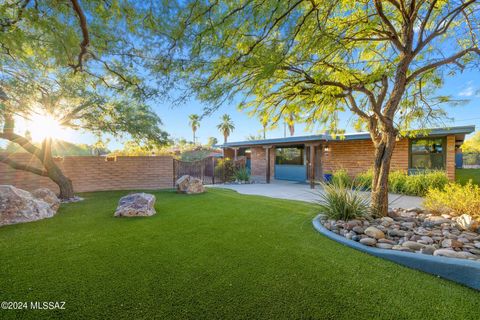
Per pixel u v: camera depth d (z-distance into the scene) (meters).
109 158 9.88
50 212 5.30
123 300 2.10
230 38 2.94
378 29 4.50
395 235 3.62
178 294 2.20
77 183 9.20
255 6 2.59
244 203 6.82
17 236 3.84
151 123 9.20
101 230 4.19
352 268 2.72
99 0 2.53
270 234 3.95
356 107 4.79
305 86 4.50
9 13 2.68
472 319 1.88
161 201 7.14
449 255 2.73
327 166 12.89
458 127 8.12
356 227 3.83
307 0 2.72
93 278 2.48
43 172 7.26
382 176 4.58
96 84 4.67
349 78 4.38
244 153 19.41
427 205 5.21
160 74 3.42
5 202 4.66
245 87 3.89
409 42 4.18
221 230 4.18
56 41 3.02
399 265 2.80
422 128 5.74
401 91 4.38
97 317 1.88
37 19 2.54
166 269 2.69
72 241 3.62
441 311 1.97
